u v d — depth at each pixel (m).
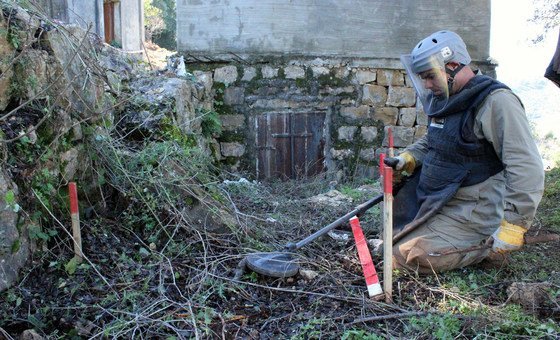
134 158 3.68
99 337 2.42
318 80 7.02
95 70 3.77
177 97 4.97
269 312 2.71
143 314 2.59
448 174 3.04
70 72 3.39
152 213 3.42
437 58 2.90
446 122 3.02
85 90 3.50
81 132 3.39
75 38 3.42
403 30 7.08
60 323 2.48
